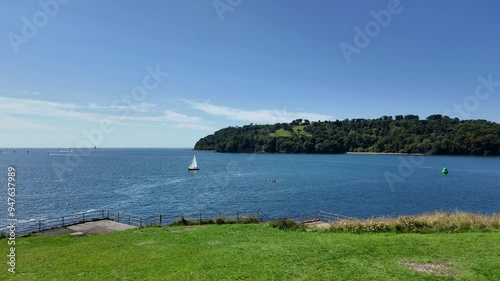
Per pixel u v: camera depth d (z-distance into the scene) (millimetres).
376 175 110312
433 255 15555
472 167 126938
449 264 14273
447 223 21656
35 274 15328
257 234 22375
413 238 19031
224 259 16344
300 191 76875
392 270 13828
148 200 66688
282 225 24562
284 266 14883
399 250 16578
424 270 13703
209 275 14141
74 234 26203
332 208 56625
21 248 21281
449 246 16828
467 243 17219
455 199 64312
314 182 94250
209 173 125750
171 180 103625
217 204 61594
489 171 113562
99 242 21953
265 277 13648
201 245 19703
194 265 15555
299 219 47438
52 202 64750
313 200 64688
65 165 173375
